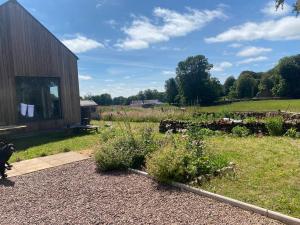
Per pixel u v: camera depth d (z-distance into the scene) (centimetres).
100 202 475
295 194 458
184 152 591
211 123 1154
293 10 668
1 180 610
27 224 412
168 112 1859
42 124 1291
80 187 550
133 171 628
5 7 1154
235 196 463
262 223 382
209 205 445
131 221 405
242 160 670
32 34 1253
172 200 470
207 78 6312
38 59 1276
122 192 515
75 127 1307
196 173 550
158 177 545
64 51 1399
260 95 7200
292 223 375
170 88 7081
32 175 639
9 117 1161
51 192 530
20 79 1209
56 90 1366
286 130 1031
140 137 750
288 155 705
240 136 1036
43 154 838
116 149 683
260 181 523
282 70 6438
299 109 2672
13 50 1180
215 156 643
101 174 628
